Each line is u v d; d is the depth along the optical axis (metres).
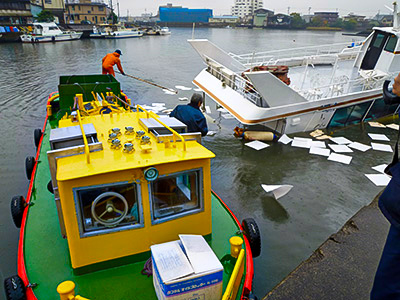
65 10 74.38
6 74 18.86
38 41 45.44
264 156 8.38
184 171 3.04
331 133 10.16
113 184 2.77
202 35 64.50
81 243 2.84
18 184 6.65
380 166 7.88
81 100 5.64
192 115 4.88
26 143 8.77
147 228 3.03
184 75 19.28
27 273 3.02
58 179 2.50
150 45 42.16
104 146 3.21
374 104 10.95
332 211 5.96
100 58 27.28
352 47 14.34
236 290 2.88
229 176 7.25
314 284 3.74
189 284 2.49
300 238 5.15
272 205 6.12
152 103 12.62
